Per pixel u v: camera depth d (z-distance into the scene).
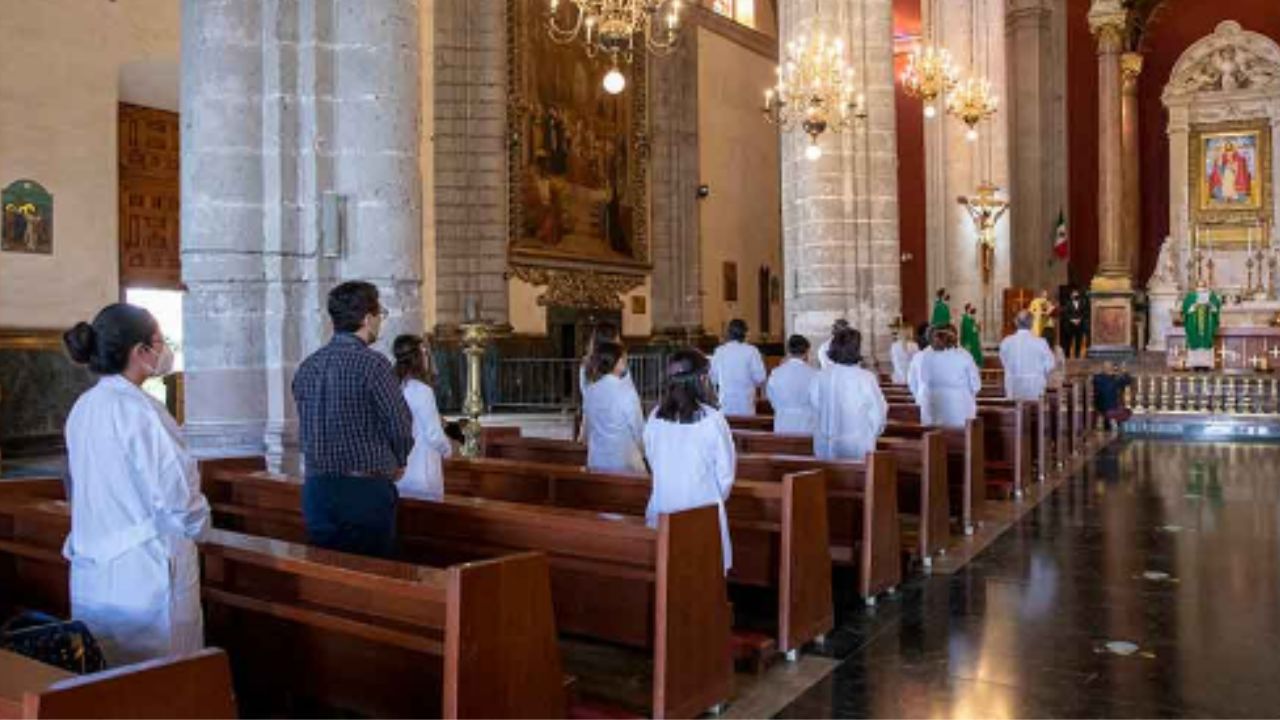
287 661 5.32
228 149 7.33
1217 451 17.53
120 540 4.18
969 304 20.98
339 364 5.14
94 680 2.93
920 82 18.80
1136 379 21.27
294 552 4.76
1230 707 5.79
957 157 22.59
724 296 30.42
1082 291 28.50
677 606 5.42
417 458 7.04
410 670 4.84
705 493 6.40
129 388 4.18
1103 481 14.22
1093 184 29.92
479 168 21.47
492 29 21.47
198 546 4.98
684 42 28.23
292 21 7.48
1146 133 30.33
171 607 4.21
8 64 14.40
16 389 14.52
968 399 12.29
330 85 7.58
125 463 4.14
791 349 11.05
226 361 7.37
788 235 16.02
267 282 7.49
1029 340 15.69
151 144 18.12
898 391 14.58
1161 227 30.12
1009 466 13.18
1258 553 9.66
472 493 8.34
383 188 7.63
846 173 15.34
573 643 6.82
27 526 6.14
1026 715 5.69
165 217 18.34
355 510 5.12
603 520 5.72
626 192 26.91
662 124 27.98
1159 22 30.19
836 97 14.31
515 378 21.92
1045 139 29.75
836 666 6.52
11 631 4.12
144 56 16.11
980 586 8.49
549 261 23.81
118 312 4.18
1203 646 6.87
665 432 6.48
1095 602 7.98
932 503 9.36
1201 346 22.84
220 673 3.20
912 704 5.86
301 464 7.54
